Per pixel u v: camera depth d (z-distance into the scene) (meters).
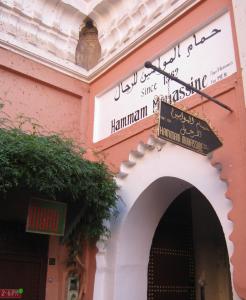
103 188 5.42
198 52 5.21
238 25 4.58
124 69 6.48
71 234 5.95
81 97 7.09
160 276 6.52
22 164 4.58
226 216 4.23
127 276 5.63
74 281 6.02
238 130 4.30
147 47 6.11
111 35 6.99
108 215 5.64
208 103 4.78
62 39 7.15
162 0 6.08
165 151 5.35
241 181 4.07
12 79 6.34
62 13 7.16
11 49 6.38
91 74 7.16
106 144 6.37
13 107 6.21
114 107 6.53
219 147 4.30
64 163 4.88
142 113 5.87
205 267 7.16
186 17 5.54
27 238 5.90
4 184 4.47
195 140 4.21
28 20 6.72
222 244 7.38
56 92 6.82
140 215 5.80
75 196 5.27
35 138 4.84
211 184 4.53
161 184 5.50
